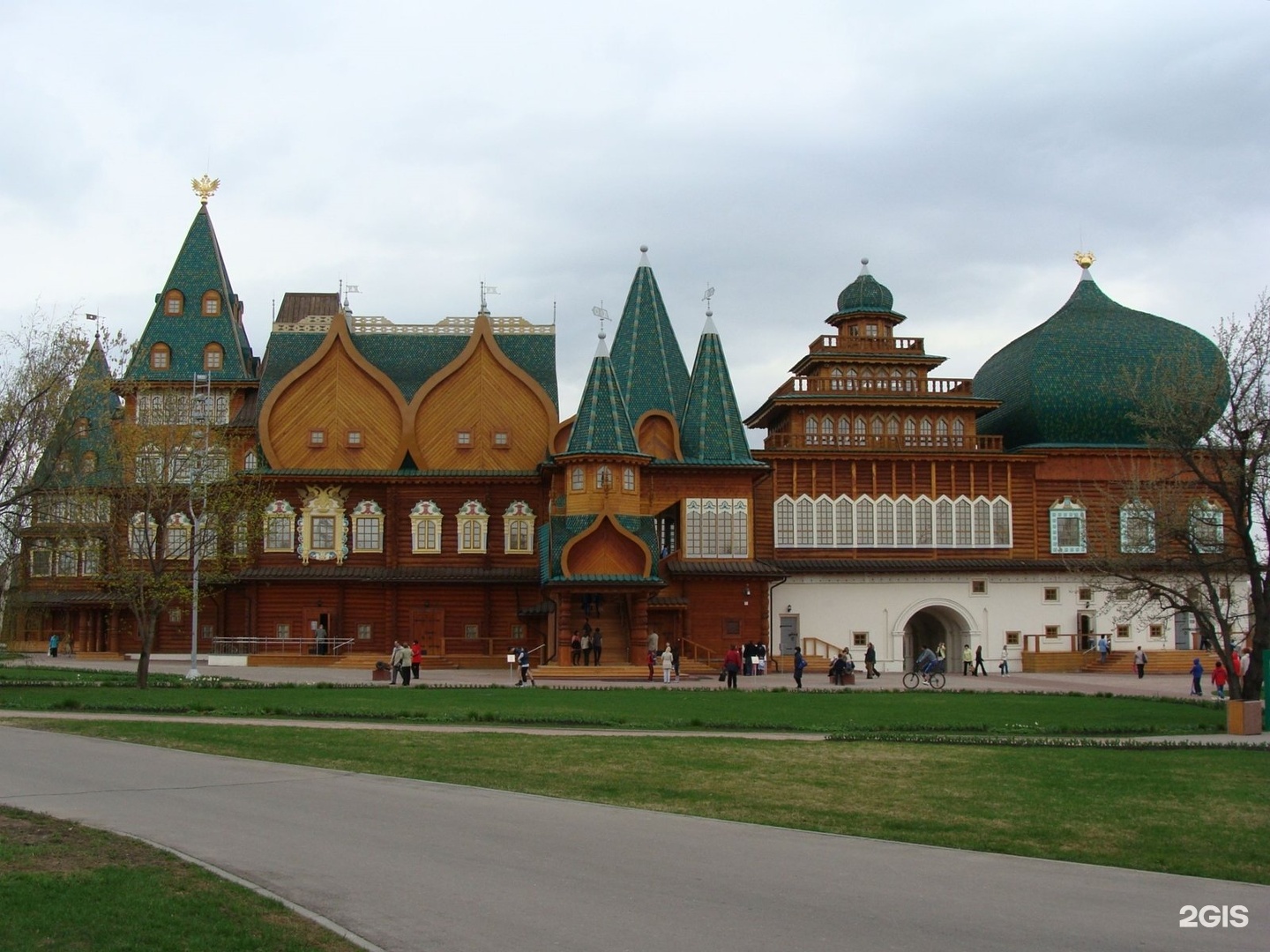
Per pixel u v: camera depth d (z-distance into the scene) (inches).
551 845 740.7
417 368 3011.8
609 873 679.1
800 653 2154.3
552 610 2662.4
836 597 2920.8
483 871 677.3
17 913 557.6
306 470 2856.8
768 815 843.4
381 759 1056.2
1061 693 1998.0
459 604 2854.3
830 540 2967.5
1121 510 2386.8
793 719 1473.9
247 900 597.3
